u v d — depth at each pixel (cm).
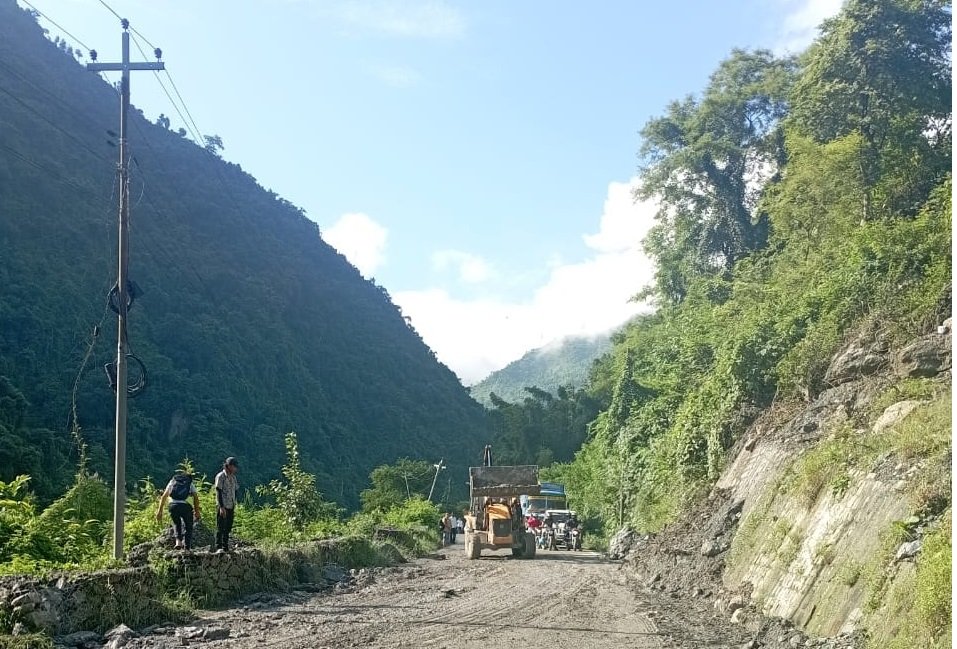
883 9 3322
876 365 1806
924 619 732
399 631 1127
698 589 1638
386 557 2522
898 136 3272
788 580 1222
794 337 2444
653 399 3981
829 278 2380
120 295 1448
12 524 1468
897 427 1230
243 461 8762
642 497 3391
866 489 1116
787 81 4891
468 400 16462
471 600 1534
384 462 11750
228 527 1505
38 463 4731
